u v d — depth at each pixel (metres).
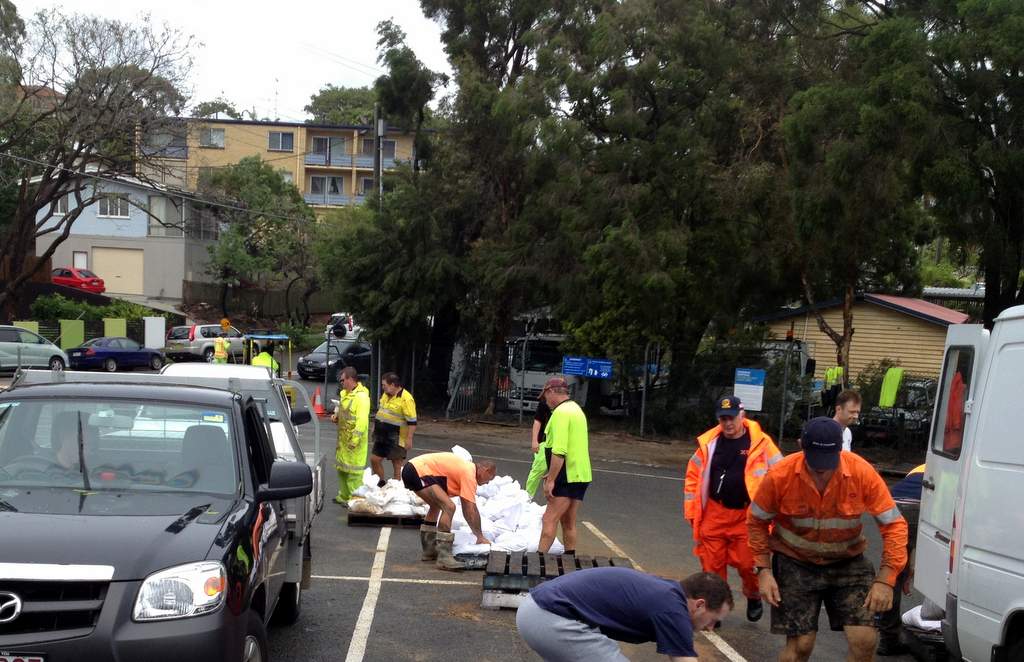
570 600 4.46
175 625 4.09
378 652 6.73
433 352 29.95
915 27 16.69
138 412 5.50
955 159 15.91
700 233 23.73
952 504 6.18
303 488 5.39
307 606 7.88
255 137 74.56
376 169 29.27
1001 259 16.97
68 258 55.72
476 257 27.02
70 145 36.66
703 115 23.34
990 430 5.60
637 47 24.11
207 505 4.95
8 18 35.44
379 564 9.43
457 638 7.14
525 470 17.98
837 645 7.75
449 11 28.52
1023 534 5.14
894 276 29.41
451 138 27.98
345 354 36.59
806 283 23.55
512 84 28.02
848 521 5.54
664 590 4.38
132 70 35.59
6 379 30.69
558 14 26.28
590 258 23.14
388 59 28.72
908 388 22.53
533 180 26.14
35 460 5.20
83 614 4.04
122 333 45.69
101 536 4.34
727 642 7.41
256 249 57.50
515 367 27.83
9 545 4.18
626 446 23.31
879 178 17.47
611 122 23.66
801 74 22.55
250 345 28.31
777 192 21.91
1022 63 15.47
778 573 5.75
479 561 9.34
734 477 7.46
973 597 5.58
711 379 24.78
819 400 25.30
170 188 43.06
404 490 11.59
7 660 3.91
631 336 25.08
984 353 5.98
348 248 28.52
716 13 23.39
